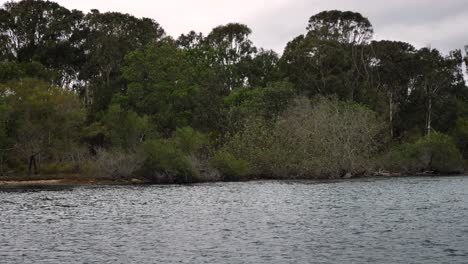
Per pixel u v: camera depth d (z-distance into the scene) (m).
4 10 89.88
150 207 34.69
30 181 57.53
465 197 40.59
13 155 61.72
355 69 97.50
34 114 60.78
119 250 20.84
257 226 26.66
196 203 37.03
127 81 83.62
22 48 89.88
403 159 75.00
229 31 111.00
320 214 31.03
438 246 21.62
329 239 23.12
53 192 45.97
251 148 65.00
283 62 97.88
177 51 84.88
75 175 61.19
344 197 40.72
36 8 90.94
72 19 92.75
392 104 90.56
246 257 19.67
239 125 73.00
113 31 91.88
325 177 64.81
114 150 62.59
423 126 92.94
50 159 68.31
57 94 62.12
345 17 101.81
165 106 78.00
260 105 78.19
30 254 20.11
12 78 69.88
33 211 32.53
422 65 90.25
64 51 89.88
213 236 23.86
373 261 19.09
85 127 66.00
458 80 97.75
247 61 108.12
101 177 60.00
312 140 65.56
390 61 93.00
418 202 37.16
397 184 54.38
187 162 59.72
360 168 67.62
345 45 100.69
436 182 57.59
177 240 22.91
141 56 79.62
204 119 78.00
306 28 105.94
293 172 65.25
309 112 70.19
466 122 91.25
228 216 30.33
